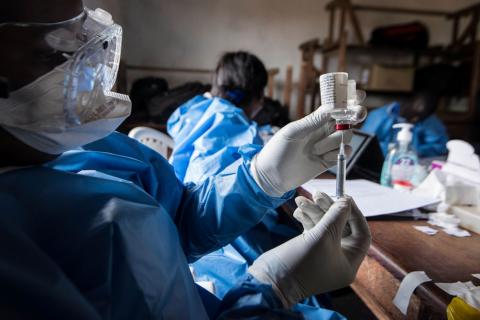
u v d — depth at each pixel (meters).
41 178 0.35
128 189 0.42
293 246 0.47
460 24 3.99
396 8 3.79
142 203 0.41
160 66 3.54
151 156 0.66
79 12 0.38
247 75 1.18
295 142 0.50
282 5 3.65
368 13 3.81
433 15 3.90
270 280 0.44
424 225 0.66
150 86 3.06
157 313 0.33
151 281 0.34
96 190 0.38
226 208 0.58
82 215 0.34
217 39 3.61
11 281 0.26
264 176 0.54
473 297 0.40
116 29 0.41
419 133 1.83
